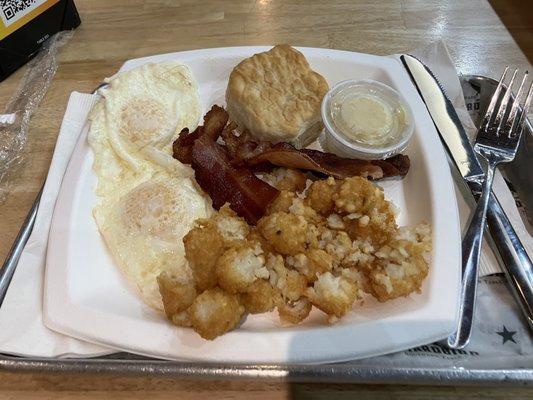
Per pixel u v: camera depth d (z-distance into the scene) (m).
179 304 0.21
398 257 0.22
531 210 0.28
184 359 0.20
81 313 0.21
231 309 0.21
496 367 0.21
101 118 0.29
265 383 0.21
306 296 0.22
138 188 0.27
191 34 0.38
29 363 0.20
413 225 0.26
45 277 0.23
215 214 0.25
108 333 0.21
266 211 0.25
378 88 0.29
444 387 0.21
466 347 0.22
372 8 0.40
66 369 0.20
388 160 0.28
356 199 0.24
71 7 0.37
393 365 0.20
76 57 0.36
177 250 0.25
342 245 0.23
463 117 0.31
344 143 0.27
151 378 0.21
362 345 0.20
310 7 0.40
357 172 0.26
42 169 0.30
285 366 0.20
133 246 0.25
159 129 0.29
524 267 0.24
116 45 0.37
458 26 0.38
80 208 0.25
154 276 0.24
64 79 0.35
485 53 0.36
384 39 0.37
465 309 0.22
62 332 0.21
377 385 0.21
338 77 0.32
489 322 0.23
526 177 0.29
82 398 0.21
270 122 0.28
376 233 0.23
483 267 0.24
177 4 0.40
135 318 0.21
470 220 0.25
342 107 0.28
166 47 0.37
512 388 0.21
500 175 0.28
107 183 0.27
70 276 0.23
